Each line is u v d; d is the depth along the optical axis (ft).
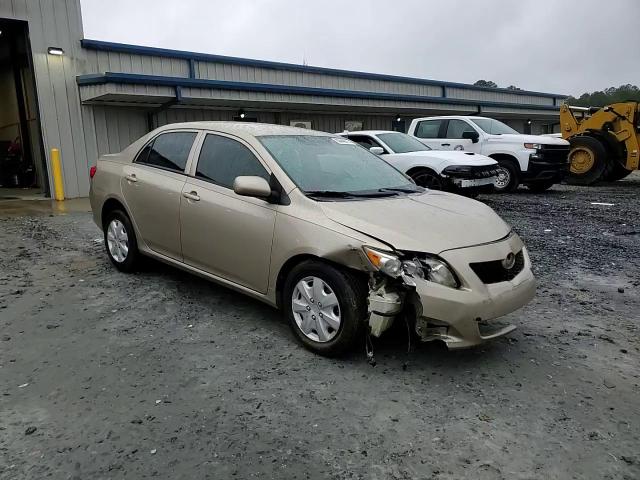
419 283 11.31
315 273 12.62
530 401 10.99
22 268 20.35
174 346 13.35
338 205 13.01
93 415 10.25
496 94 92.63
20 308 15.94
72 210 36.19
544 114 92.73
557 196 42.42
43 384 11.41
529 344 13.73
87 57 44.39
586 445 9.53
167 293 17.30
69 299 16.75
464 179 33.14
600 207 36.14
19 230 28.22
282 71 59.16
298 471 8.75
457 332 11.41
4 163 53.72
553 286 18.58
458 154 35.53
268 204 13.71
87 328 14.44
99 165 20.15
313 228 12.57
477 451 9.34
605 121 49.88
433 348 13.38
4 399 10.80
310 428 9.95
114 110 46.55
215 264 15.19
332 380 11.73
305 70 61.62
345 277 12.13
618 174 53.47
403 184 16.24
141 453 9.13
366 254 11.54
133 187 17.99
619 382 11.80
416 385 11.58
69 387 11.30
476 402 10.92
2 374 11.84
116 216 19.15
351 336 12.17
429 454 9.24
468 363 12.63
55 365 12.28
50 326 14.55
